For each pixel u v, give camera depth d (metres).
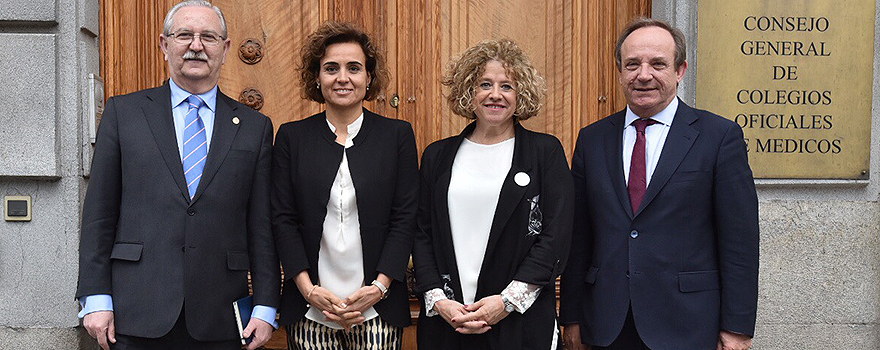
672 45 2.38
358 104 2.54
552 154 2.44
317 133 2.50
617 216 2.39
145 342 2.31
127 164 2.32
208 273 2.31
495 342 2.36
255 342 2.38
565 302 2.55
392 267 2.41
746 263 2.31
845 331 3.30
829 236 3.29
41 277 3.11
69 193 3.11
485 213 2.40
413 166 2.54
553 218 2.37
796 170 3.28
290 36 3.49
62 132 3.11
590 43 3.50
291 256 2.42
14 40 3.05
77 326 3.12
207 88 2.46
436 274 2.42
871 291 3.30
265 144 2.48
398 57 3.48
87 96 3.18
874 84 3.27
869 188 3.31
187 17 2.39
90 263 2.28
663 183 2.35
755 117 3.27
